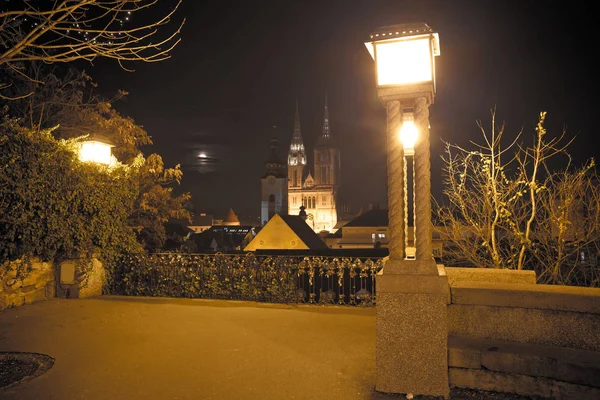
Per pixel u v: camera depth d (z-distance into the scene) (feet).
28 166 27.27
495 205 25.84
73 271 31.32
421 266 14.78
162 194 53.42
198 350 19.45
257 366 17.47
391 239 15.40
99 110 51.26
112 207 33.91
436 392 14.28
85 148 32.99
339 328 22.94
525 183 25.22
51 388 15.44
